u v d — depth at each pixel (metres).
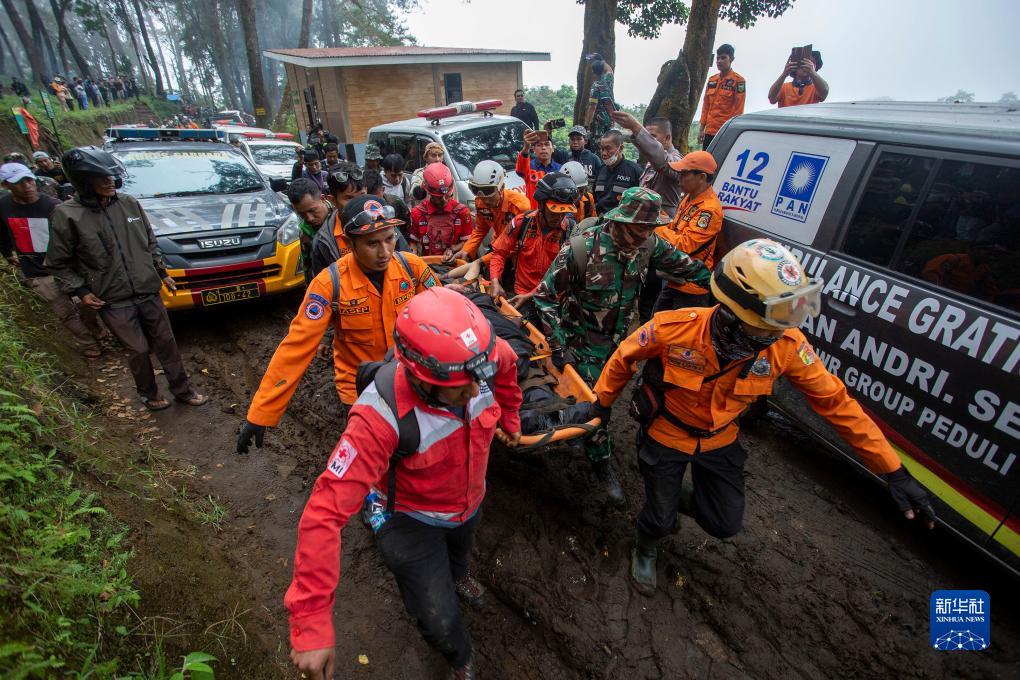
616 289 3.02
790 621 2.63
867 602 2.71
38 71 36.00
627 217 2.70
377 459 1.65
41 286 4.79
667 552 3.01
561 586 2.81
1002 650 2.48
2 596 1.70
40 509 2.24
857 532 3.13
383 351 2.73
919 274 2.79
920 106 3.44
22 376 3.28
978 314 2.50
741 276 1.83
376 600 2.79
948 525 2.65
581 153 6.67
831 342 3.19
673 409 2.35
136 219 3.90
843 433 2.17
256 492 3.48
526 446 2.40
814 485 3.50
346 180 3.88
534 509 3.28
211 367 5.08
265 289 5.75
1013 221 2.46
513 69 16.19
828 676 2.41
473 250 4.42
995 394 2.41
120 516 2.56
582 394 2.84
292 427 4.18
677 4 14.23
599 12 10.54
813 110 3.77
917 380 2.73
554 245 3.78
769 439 3.97
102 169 3.59
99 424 3.74
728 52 8.17
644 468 2.54
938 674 2.39
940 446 2.64
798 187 3.50
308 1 28.59
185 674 1.97
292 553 3.03
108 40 42.91
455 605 2.01
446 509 1.99
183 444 3.92
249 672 2.21
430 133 7.66
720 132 4.26
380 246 2.40
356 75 14.31
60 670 1.66
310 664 1.50
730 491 2.46
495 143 7.90
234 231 5.63
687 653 2.52
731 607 2.71
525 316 3.86
